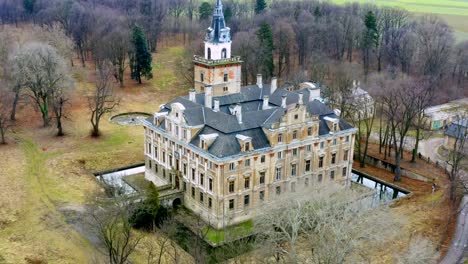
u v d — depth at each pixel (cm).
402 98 15812
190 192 12500
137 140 17300
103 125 18512
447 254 10612
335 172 13450
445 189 13912
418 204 13175
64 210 12169
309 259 9788
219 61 14825
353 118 17200
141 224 11544
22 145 16200
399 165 14838
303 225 9812
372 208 10156
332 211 9819
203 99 13762
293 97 13825
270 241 9381
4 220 11569
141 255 10338
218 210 11544
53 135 17225
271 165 12031
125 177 14538
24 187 13275
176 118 12462
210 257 10606
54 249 10569
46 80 17425
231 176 11462
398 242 10925
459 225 11869
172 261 10125
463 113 18688
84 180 14062
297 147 12350
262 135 11994
